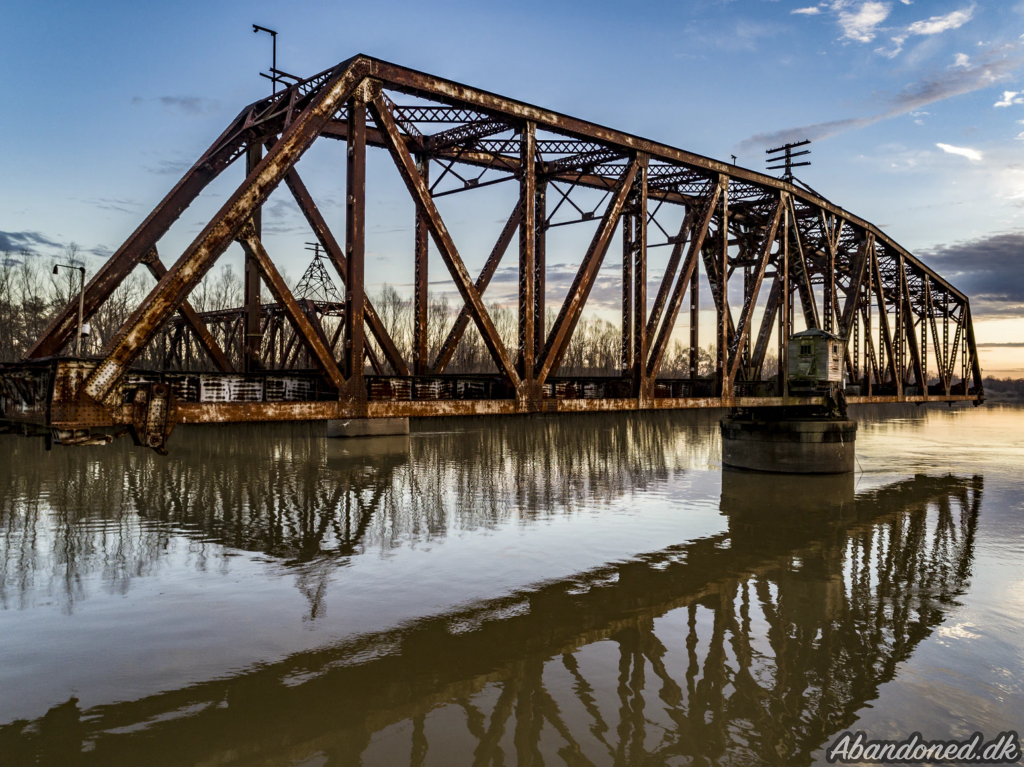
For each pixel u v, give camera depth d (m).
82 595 11.07
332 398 9.52
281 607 10.68
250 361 14.62
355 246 9.65
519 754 6.75
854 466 26.16
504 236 18.52
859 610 10.93
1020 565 13.47
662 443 36.69
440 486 21.64
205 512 17.30
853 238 28.22
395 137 10.27
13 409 8.02
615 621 10.38
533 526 16.31
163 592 11.27
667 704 7.82
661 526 16.45
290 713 7.53
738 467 24.59
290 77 13.73
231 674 8.43
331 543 14.48
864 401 26.50
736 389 20.97
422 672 8.59
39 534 14.88
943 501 19.78
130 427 7.52
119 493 19.77
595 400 13.26
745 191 21.17
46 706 7.58
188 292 8.10
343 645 9.32
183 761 6.57
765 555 14.05
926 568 13.23
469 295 10.98
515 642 9.54
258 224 14.69
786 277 21.58
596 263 13.52
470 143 16.42
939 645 9.55
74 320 11.95
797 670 8.73
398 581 12.04
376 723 7.35
